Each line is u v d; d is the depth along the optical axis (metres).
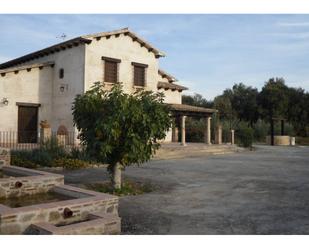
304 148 30.45
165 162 17.33
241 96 58.88
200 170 14.16
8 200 7.25
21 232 5.45
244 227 6.20
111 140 9.15
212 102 57.50
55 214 5.87
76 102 9.89
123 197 8.84
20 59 23.52
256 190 9.78
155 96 10.00
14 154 14.54
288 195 9.06
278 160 18.69
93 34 19.08
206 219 6.73
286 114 53.72
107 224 5.62
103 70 19.97
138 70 22.08
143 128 9.37
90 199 6.50
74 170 13.80
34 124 20.33
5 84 19.05
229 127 31.58
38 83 20.44
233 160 18.55
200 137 30.70
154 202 8.24
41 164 14.04
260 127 40.72
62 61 20.50
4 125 19.00
